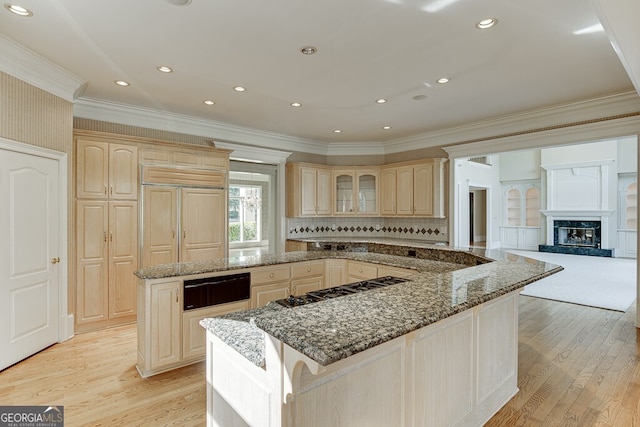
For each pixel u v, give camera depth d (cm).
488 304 215
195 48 273
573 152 994
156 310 269
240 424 146
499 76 324
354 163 642
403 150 599
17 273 293
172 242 427
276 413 122
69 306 351
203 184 454
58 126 332
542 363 295
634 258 897
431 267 317
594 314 430
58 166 334
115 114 417
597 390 252
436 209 531
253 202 575
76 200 363
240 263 324
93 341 344
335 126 514
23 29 245
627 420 216
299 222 609
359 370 138
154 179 414
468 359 197
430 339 170
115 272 387
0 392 248
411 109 426
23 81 292
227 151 476
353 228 650
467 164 973
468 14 225
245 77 331
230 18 230
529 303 481
